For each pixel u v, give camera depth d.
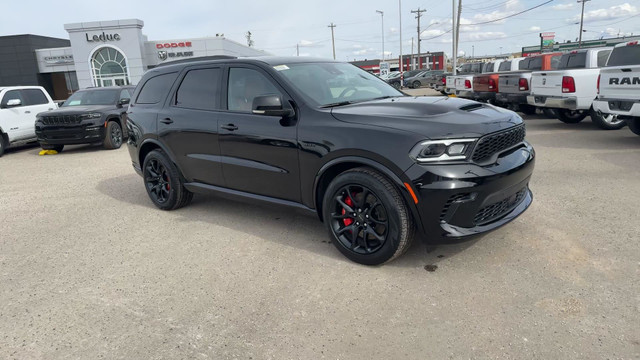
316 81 4.15
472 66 20.22
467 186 3.02
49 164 9.52
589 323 2.60
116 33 32.19
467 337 2.55
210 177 4.64
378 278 3.29
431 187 3.03
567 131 9.33
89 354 2.61
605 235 3.79
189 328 2.82
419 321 2.73
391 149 3.15
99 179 7.58
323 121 3.59
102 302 3.21
